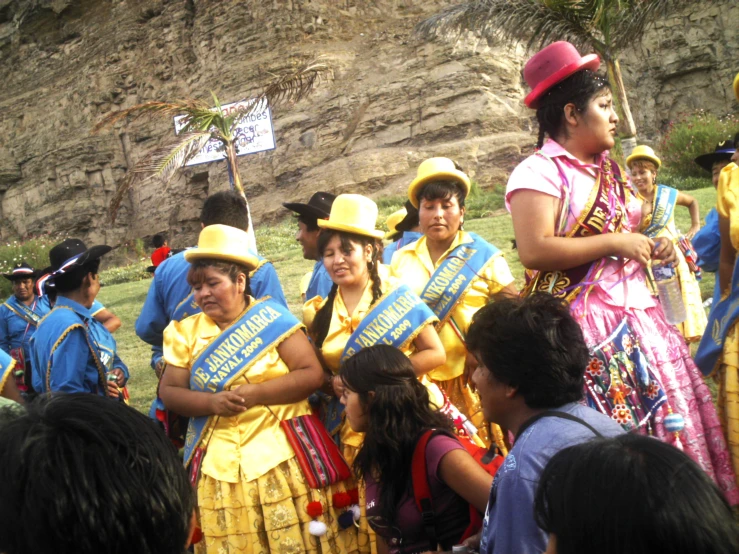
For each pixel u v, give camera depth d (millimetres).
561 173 3021
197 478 3516
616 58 12969
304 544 3412
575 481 1434
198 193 38438
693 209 8219
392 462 3051
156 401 4656
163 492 1486
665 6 12430
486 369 2465
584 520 1392
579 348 2383
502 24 13375
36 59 45719
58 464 1418
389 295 3740
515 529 2178
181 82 39688
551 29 12891
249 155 36312
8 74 47031
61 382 4430
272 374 3551
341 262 3773
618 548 1355
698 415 3043
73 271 4648
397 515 3057
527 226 3008
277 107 35906
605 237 2945
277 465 3447
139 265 27766
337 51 36344
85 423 1476
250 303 3754
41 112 44219
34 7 45562
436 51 34000
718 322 3305
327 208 4789
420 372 3664
